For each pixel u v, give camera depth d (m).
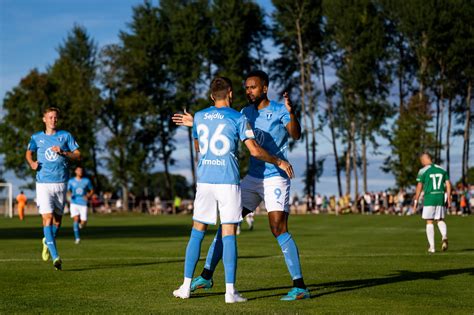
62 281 15.67
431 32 95.44
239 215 12.97
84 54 127.94
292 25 104.25
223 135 12.98
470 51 97.38
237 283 15.33
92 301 12.70
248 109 14.34
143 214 95.31
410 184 92.31
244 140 12.95
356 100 102.69
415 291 13.98
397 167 92.69
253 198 14.06
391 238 34.41
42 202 19.41
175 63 110.06
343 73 99.69
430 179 25.41
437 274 17.02
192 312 11.38
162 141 114.50
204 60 111.31
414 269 18.22
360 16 97.75
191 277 13.25
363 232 40.94
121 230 45.06
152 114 107.38
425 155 25.39
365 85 99.12
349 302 12.56
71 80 109.56
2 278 16.22
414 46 98.38
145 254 23.70
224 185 12.95
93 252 24.81
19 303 12.44
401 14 97.12
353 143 103.38
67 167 19.84
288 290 14.20
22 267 18.84
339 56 107.06
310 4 103.50
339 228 46.66
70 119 106.19
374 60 97.62
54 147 18.89
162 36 112.12
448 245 28.94
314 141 107.44
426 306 12.08
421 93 98.94
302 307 11.98
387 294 13.56
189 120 13.60
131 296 13.38
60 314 11.28
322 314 11.20
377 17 98.62
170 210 100.12
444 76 101.38
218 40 109.38
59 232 42.47
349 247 27.47
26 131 109.69
